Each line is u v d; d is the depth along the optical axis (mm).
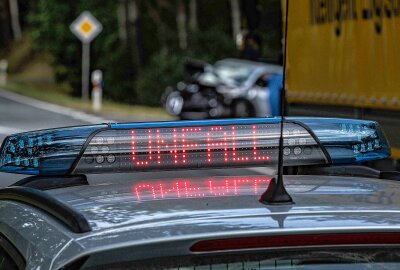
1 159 7605
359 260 5727
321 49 24812
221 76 61875
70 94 117562
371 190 6926
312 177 7539
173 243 5512
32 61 173875
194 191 6832
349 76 23109
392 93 20859
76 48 115812
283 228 5656
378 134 7945
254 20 31344
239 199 6465
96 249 5492
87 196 6922
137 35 110125
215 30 109938
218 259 5562
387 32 21109
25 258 6031
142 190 6988
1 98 87500
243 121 7559
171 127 7480
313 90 25297
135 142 7469
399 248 5758
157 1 131625
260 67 60906
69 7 115125
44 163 7531
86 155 7449
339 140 7766
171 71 92438
